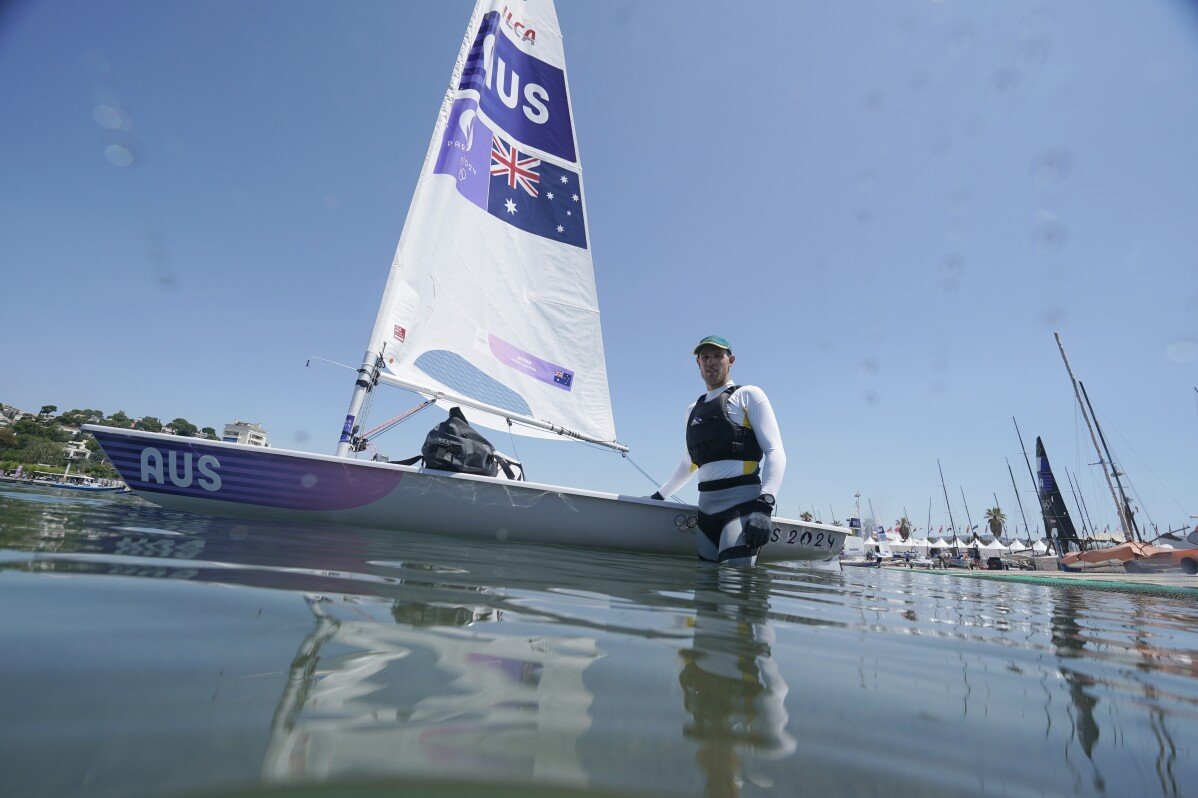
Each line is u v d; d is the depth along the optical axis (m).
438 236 4.20
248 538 1.62
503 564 1.60
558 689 0.50
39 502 2.28
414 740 0.36
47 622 0.57
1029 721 0.55
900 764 0.41
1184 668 0.89
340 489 2.59
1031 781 0.40
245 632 0.59
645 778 0.34
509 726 0.40
